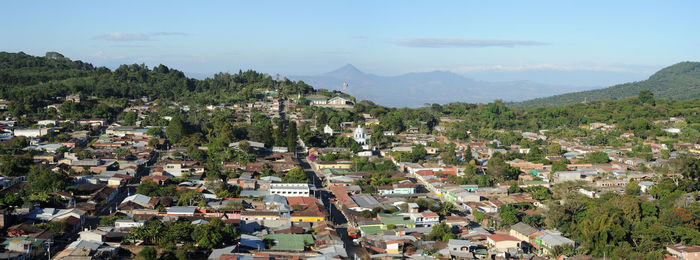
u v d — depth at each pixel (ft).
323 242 542.16
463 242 540.11
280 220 603.26
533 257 538.06
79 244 494.59
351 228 604.08
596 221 578.25
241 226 577.84
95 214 627.46
